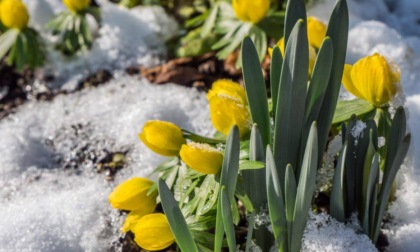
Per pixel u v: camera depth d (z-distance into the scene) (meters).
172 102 0.65
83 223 0.57
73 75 0.70
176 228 0.46
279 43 0.53
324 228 0.50
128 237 0.56
